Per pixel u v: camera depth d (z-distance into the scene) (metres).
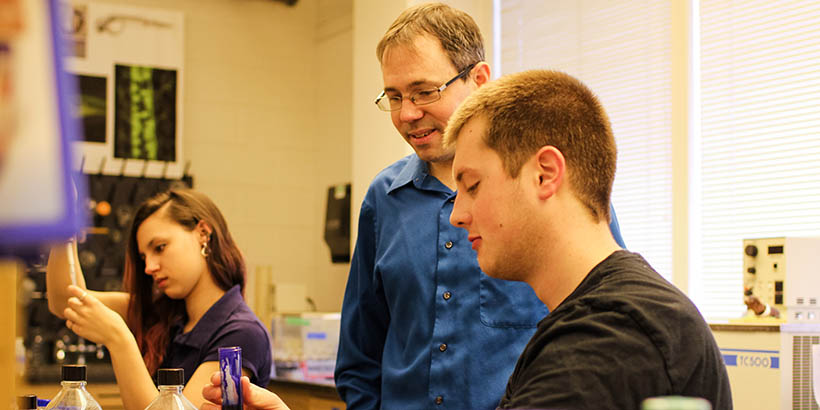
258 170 5.84
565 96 1.18
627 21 4.12
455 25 1.78
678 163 3.83
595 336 1.03
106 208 5.14
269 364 2.21
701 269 3.75
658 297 1.06
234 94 5.79
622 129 4.12
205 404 1.41
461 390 1.75
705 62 3.80
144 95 5.39
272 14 5.96
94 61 5.27
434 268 1.83
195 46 5.68
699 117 3.81
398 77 1.76
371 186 2.03
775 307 2.72
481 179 1.18
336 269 5.79
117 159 5.27
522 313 1.77
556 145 1.15
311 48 6.09
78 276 2.28
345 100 5.77
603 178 1.17
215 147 5.70
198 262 2.25
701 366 1.03
